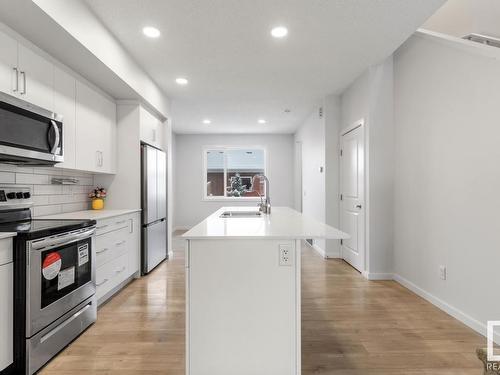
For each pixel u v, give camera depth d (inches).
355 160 163.0
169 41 117.4
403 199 136.8
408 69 131.6
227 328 68.6
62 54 98.7
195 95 185.5
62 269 84.1
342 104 183.8
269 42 118.3
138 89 139.2
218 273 68.8
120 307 114.5
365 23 105.0
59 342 82.4
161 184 178.2
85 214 120.1
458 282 102.4
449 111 106.0
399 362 78.1
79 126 116.3
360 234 157.8
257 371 68.5
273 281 68.8
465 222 98.8
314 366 76.3
